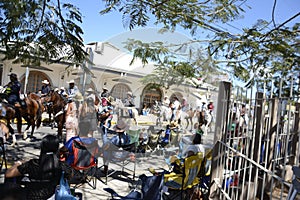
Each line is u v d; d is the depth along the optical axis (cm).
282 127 346
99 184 466
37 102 819
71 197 275
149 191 346
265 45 396
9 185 228
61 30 390
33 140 783
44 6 366
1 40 368
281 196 184
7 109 665
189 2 392
